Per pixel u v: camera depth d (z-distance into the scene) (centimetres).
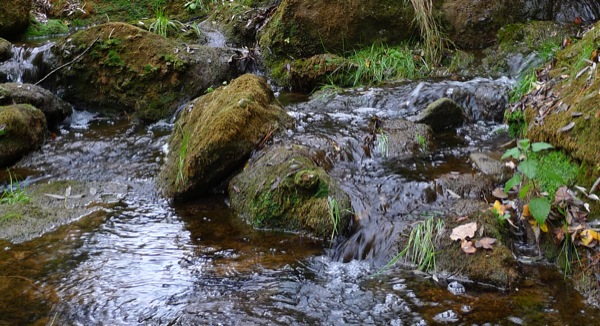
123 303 324
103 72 680
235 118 468
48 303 324
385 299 322
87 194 470
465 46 719
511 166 445
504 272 333
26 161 546
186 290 336
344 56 741
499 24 716
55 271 357
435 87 607
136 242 394
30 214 432
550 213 362
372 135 510
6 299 328
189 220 427
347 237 391
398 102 605
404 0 723
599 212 346
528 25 697
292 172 417
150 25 837
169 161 504
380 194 426
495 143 515
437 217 387
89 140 593
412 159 485
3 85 620
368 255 373
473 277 337
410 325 297
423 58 698
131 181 497
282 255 376
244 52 750
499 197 408
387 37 734
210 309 316
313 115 572
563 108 412
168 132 617
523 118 494
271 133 491
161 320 308
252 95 505
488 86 593
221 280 346
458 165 470
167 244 391
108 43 679
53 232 408
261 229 409
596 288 316
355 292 331
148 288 338
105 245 390
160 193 470
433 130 549
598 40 487
